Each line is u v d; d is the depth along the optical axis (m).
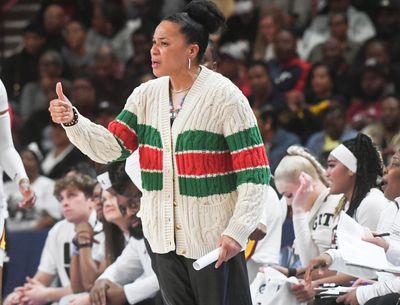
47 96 33.78
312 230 17.62
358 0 33.28
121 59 35.62
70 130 14.00
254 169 13.91
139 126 14.48
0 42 38.97
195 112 14.05
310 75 30.75
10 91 35.22
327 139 26.95
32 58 35.41
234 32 34.31
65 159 29.08
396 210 16.27
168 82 14.45
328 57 30.92
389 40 31.97
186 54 14.15
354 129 27.00
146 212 14.38
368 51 30.64
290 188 17.83
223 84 14.10
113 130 14.43
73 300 19.02
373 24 33.00
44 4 37.09
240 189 13.89
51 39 35.66
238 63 31.77
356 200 17.20
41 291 20.44
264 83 29.64
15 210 26.48
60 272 20.88
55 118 13.88
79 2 36.91
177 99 14.30
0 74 35.41
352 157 17.22
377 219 16.97
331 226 17.41
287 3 34.62
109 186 18.38
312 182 17.72
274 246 17.78
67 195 19.98
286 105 28.34
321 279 17.03
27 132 31.97
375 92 29.58
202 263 13.43
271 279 16.75
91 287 19.61
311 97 30.23
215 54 16.27
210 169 14.02
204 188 14.02
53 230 21.06
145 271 18.56
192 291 14.31
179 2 35.34
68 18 36.66
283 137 26.86
